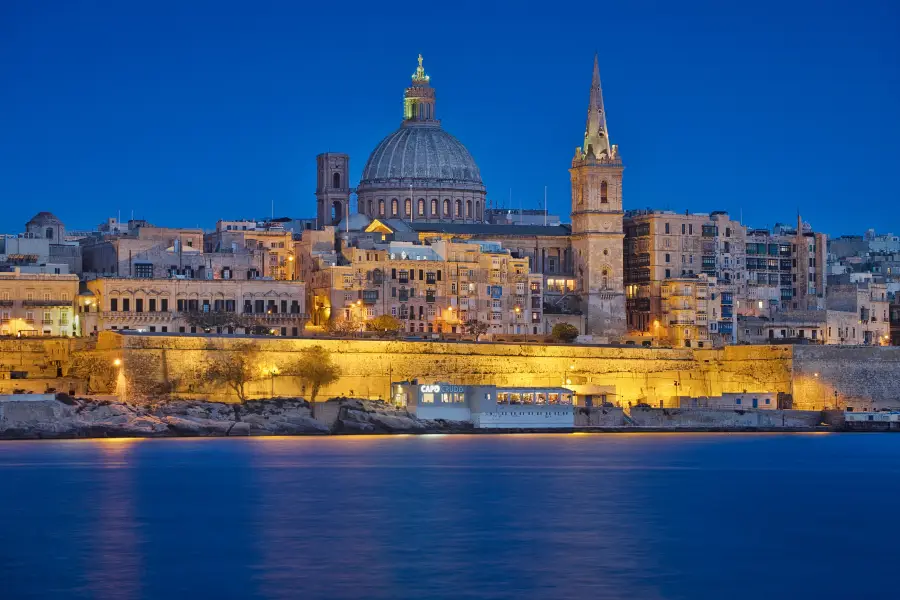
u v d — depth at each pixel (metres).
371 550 136.25
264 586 121.12
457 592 119.56
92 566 128.88
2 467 194.38
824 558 135.12
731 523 154.50
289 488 175.38
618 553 136.25
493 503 165.62
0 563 129.88
